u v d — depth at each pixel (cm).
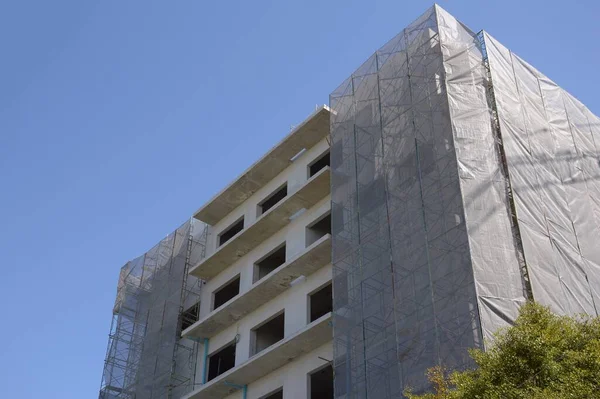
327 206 4128
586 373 1991
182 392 4453
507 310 2819
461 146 3259
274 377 3925
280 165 4603
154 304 5028
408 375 2841
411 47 3800
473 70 3606
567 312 3036
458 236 2988
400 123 3581
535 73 4062
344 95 4116
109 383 4856
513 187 3266
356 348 3172
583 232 3519
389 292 3145
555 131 3903
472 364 2634
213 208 4941
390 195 3397
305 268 3956
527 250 3081
